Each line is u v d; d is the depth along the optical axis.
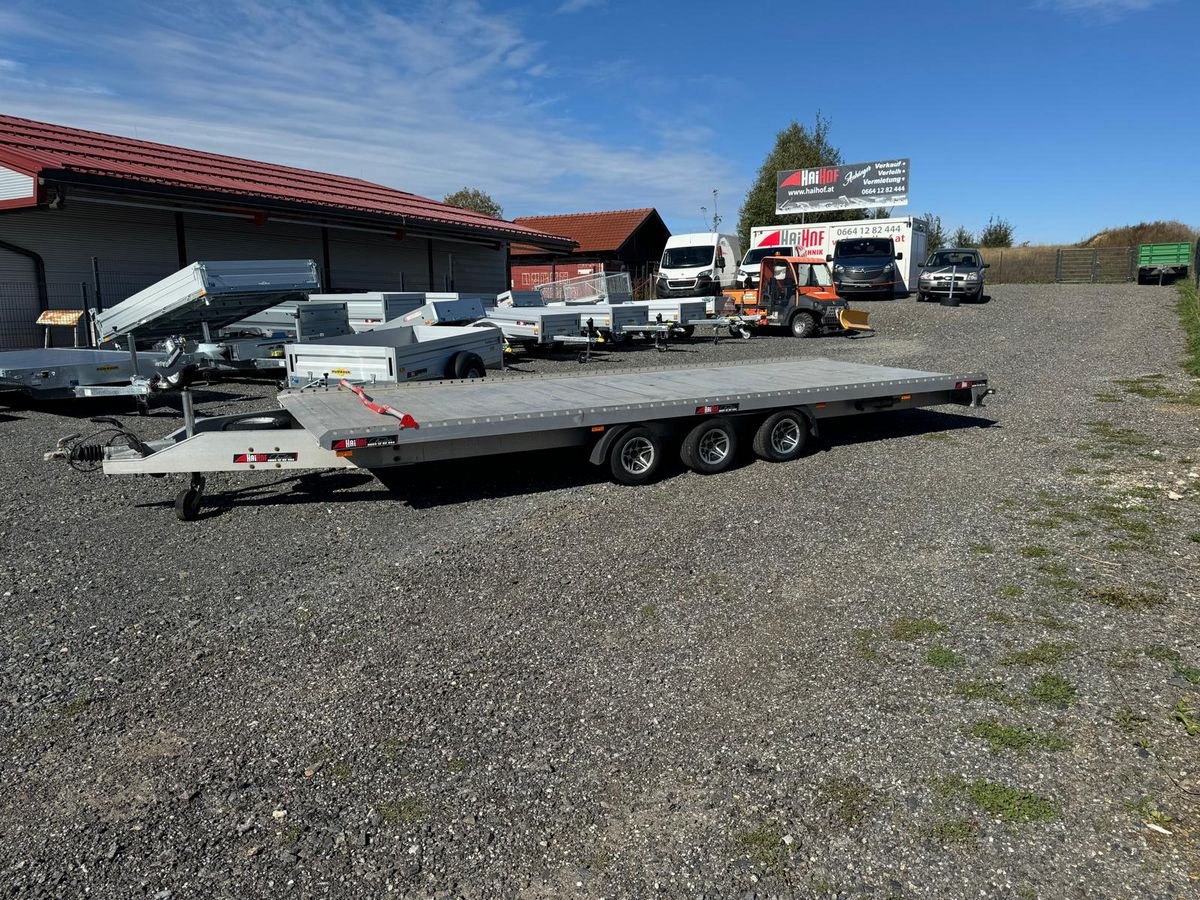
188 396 6.86
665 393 7.98
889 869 2.71
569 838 2.91
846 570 5.26
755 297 21.08
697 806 3.06
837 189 40.19
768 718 3.62
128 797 3.19
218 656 4.31
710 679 3.97
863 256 27.66
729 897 2.62
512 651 4.30
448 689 3.93
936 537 5.80
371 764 3.36
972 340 17.42
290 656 4.30
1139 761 3.19
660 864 2.77
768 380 8.98
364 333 12.84
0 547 6.01
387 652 4.32
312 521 6.52
